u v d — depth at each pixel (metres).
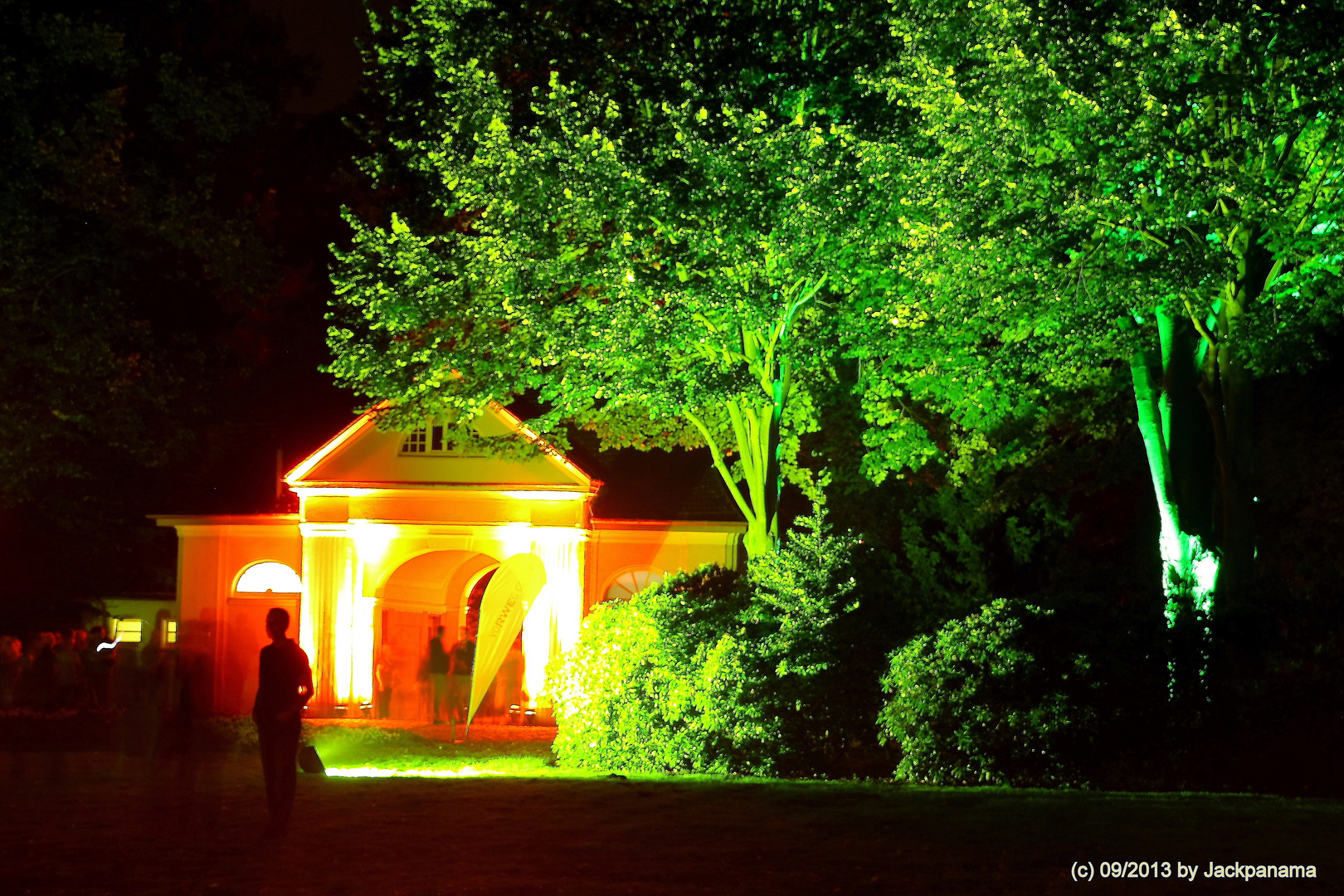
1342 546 28.56
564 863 9.98
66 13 31.06
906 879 9.38
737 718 19.09
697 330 22.86
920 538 32.53
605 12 24.88
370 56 28.27
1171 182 18.02
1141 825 12.05
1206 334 20.00
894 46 23.72
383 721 33.16
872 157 21.48
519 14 25.52
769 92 23.70
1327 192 19.14
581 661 21.73
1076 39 18.48
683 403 23.19
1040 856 10.33
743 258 22.42
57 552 40.66
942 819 12.48
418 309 25.47
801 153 22.39
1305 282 19.11
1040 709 17.02
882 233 22.03
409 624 36.91
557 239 24.11
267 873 9.57
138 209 32.56
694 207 22.34
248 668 37.12
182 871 9.66
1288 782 16.80
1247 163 18.59
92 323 31.70
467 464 35.19
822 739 19.03
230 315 43.88
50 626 38.78
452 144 25.25
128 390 34.28
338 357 29.02
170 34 40.44
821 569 19.62
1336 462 28.67
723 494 36.78
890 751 19.08
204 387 39.34
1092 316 19.12
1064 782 16.95
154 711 14.42
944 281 19.67
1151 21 18.33
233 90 33.69
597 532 36.25
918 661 17.67
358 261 26.89
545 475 34.91
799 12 24.09
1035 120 18.41
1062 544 32.44
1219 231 18.52
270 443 40.09
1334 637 17.41
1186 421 21.58
